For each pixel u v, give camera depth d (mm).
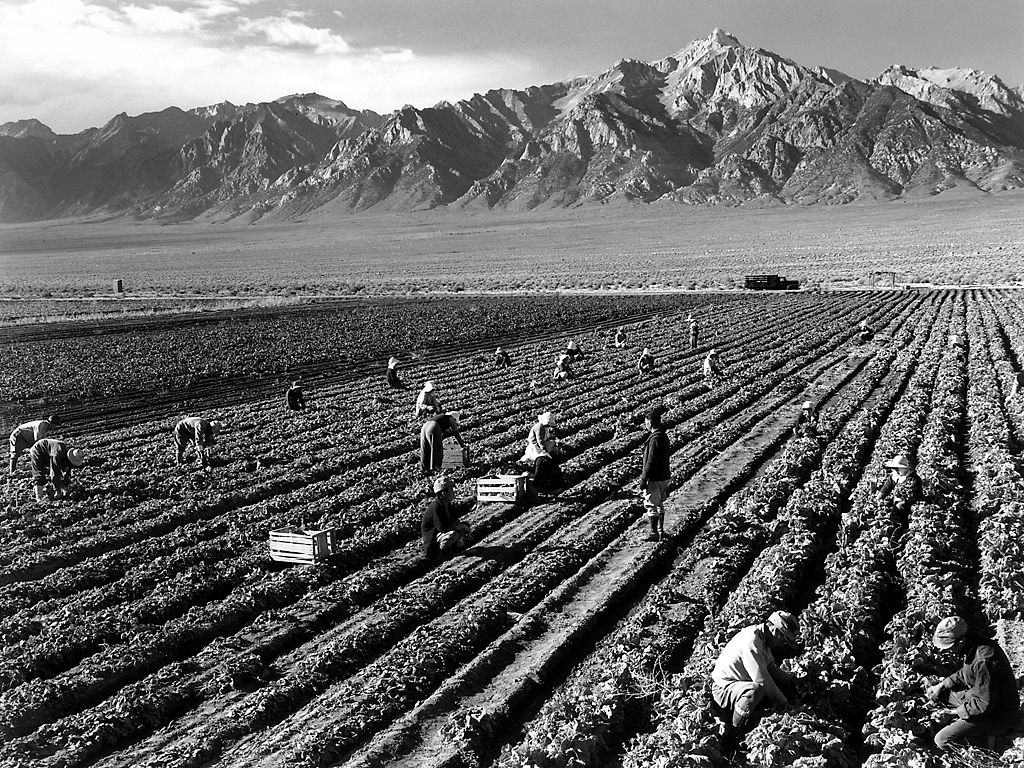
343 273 165875
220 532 21766
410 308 90562
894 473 21750
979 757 11438
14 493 25531
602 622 15984
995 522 18734
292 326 75375
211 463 28578
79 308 104500
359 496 23906
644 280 120375
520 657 14672
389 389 43156
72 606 17016
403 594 17312
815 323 68000
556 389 41219
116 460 29609
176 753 12125
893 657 13750
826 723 12016
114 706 13312
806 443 28016
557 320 75688
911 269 122000
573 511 22000
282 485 25625
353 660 14859
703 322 71188
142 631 16000
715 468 26109
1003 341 52625
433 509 19359
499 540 20281
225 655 14969
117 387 45812
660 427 19812
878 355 48625
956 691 12008
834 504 21375
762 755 11359
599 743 11969
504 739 12531
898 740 11609
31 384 47062
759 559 18109
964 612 15461
